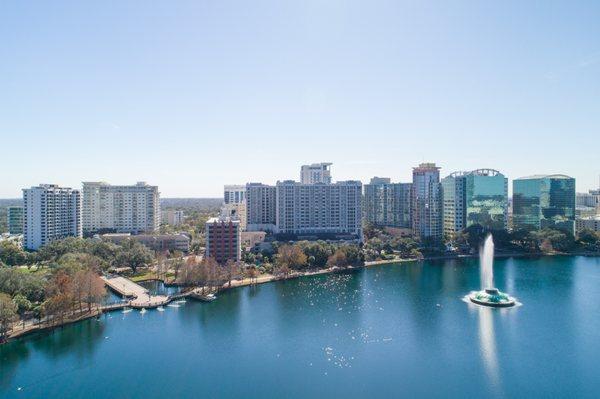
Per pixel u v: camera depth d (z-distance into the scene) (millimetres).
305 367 161500
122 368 161250
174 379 152250
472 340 187500
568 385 146250
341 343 185000
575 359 166875
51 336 193125
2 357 171375
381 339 189750
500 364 163000
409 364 163625
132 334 196500
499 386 145875
